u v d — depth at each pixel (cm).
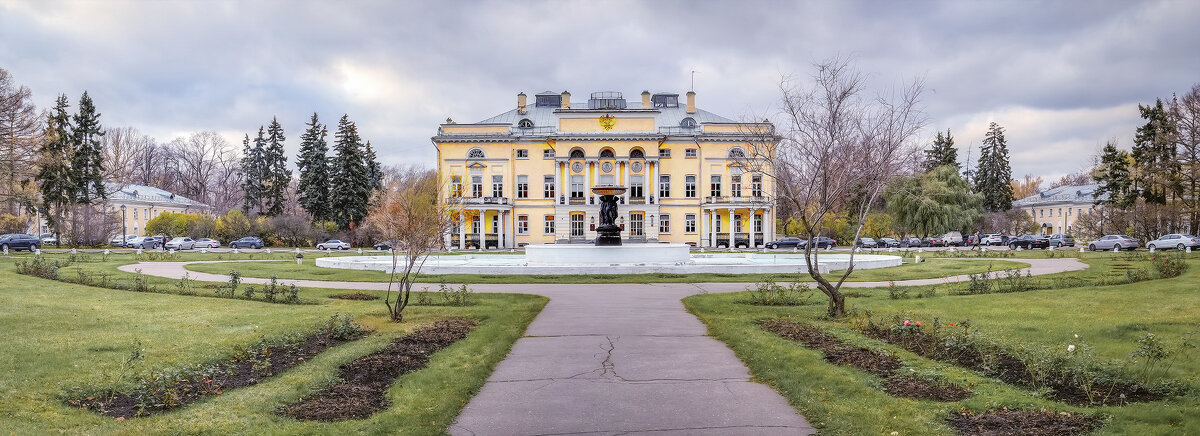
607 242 3716
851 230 8200
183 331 1332
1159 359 925
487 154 7612
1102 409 773
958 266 3472
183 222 8012
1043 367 912
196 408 821
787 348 1182
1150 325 1302
